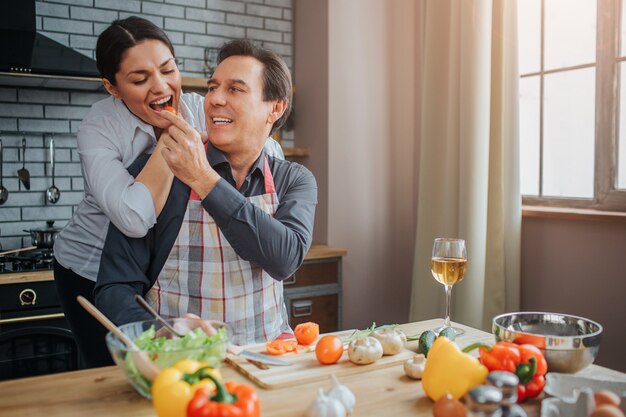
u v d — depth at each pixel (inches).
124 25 70.9
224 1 139.7
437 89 124.6
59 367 105.5
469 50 111.7
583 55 109.4
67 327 105.0
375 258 140.2
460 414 36.3
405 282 144.3
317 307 125.8
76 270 83.4
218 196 54.0
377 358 48.1
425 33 129.5
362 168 137.9
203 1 137.6
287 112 61.3
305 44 141.8
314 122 138.6
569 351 43.1
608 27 104.3
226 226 54.7
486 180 111.6
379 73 138.9
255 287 59.2
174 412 34.0
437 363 40.6
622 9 103.0
